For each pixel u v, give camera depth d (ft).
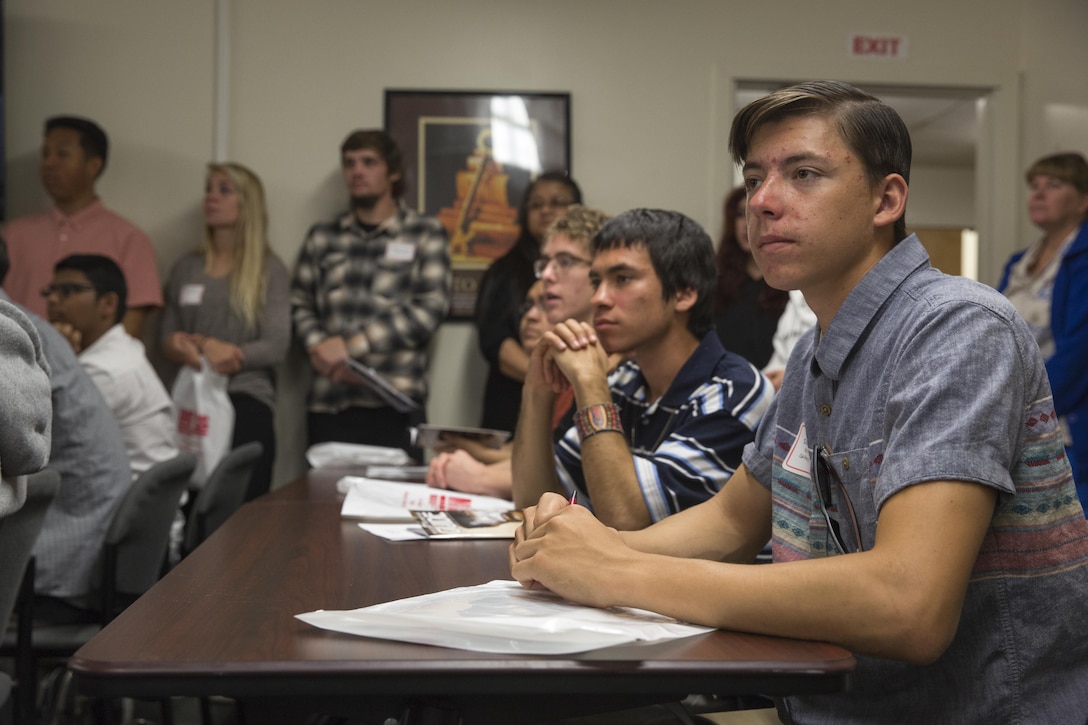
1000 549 3.68
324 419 15.64
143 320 15.97
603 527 3.56
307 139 16.84
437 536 5.45
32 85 16.56
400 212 16.01
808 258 3.87
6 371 4.75
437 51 16.98
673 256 6.17
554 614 3.27
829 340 3.98
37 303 15.67
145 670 2.77
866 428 3.84
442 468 7.80
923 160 32.65
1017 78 17.58
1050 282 13.61
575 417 5.91
